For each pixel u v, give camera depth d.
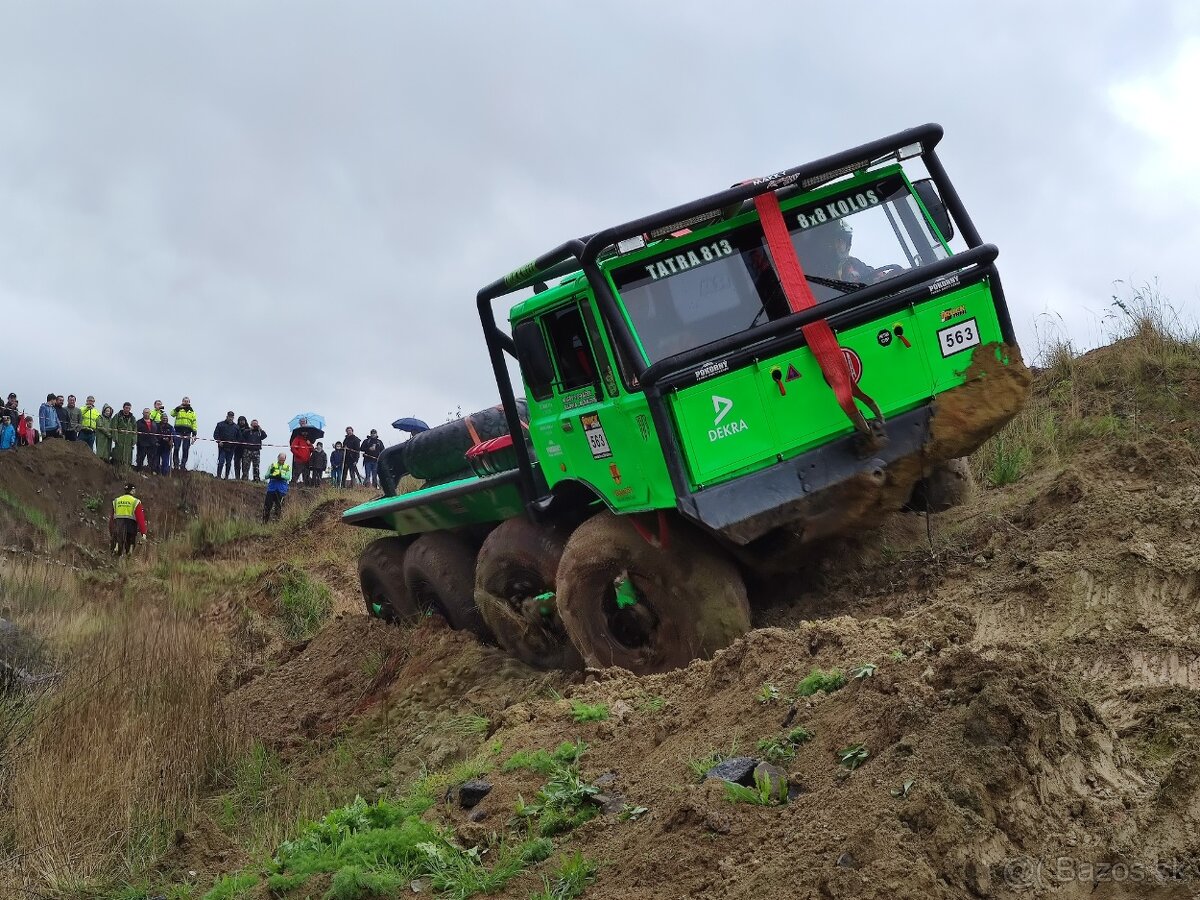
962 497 9.50
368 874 5.65
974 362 8.30
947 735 4.67
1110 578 6.91
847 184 8.43
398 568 12.84
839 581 8.76
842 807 4.60
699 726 6.07
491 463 10.57
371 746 9.55
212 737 9.48
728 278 8.16
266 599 16.39
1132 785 4.53
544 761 6.33
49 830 7.71
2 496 24.97
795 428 7.95
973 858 4.18
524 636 10.02
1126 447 8.96
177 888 7.03
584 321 8.45
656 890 4.71
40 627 12.97
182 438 31.52
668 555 8.25
